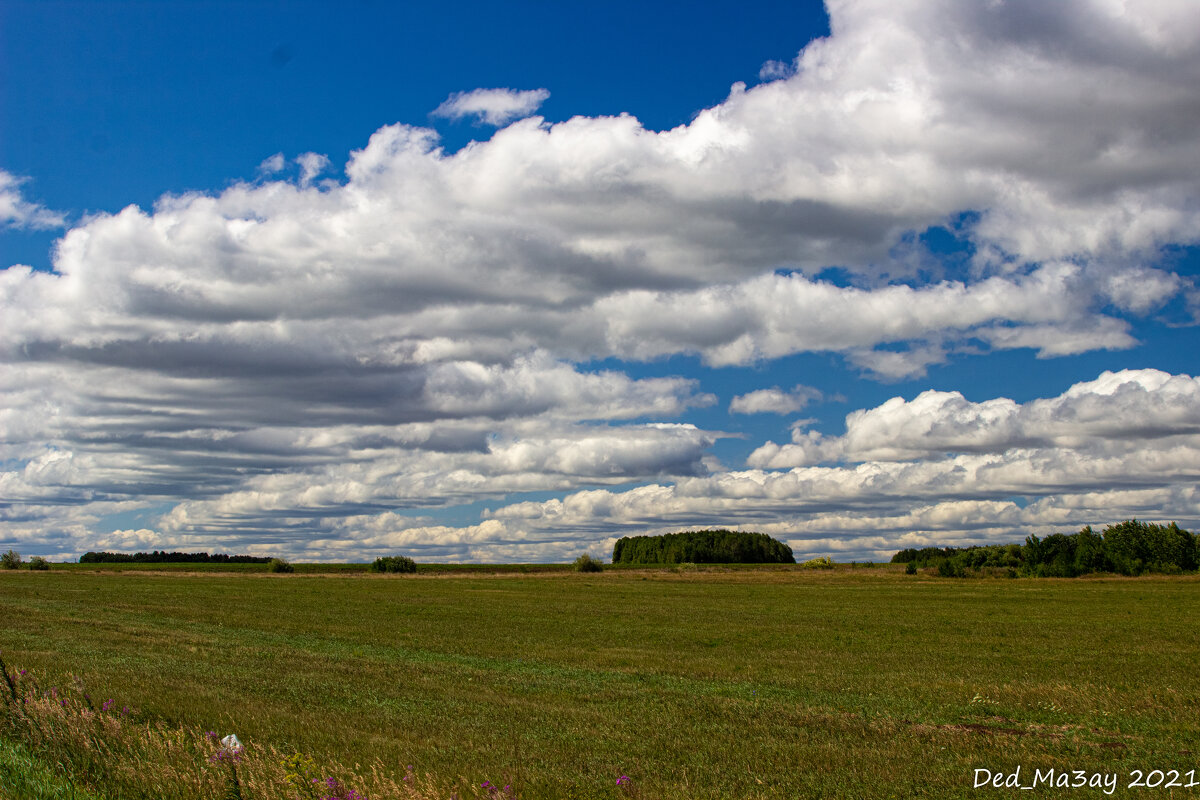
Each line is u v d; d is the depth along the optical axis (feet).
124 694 58.95
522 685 76.59
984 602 216.54
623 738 52.70
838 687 80.18
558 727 55.93
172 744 39.88
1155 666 97.91
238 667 82.17
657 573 411.54
